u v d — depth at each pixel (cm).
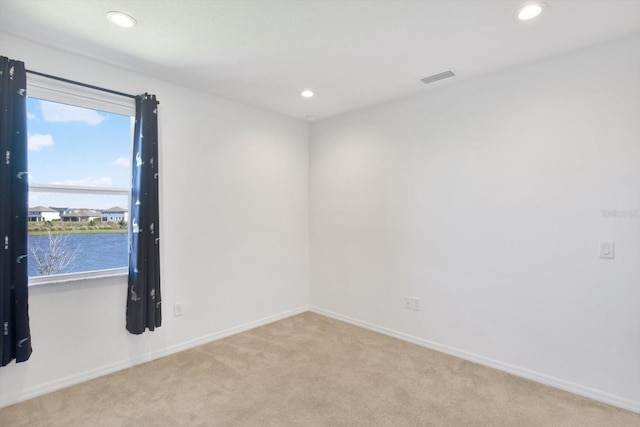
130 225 278
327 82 302
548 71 254
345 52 247
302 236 426
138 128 274
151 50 244
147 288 273
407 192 337
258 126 374
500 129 277
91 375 258
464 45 236
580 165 241
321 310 421
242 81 300
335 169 404
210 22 208
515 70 269
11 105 214
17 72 217
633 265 223
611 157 229
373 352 310
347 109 378
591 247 237
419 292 329
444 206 311
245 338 342
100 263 268
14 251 216
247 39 229
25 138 220
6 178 212
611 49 229
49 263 245
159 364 284
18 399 227
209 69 275
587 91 238
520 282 268
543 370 257
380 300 360
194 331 321
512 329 272
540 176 258
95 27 213
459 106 301
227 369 276
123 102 272
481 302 289
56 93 242
